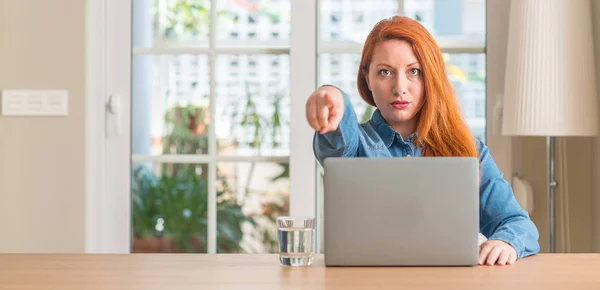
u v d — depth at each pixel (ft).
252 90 10.17
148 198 10.23
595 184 9.59
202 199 10.23
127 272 4.05
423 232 4.16
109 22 10.09
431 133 5.52
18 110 9.91
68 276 3.92
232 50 10.16
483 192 5.42
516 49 8.65
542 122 8.44
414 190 4.15
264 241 10.20
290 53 10.01
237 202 10.21
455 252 4.18
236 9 10.17
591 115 8.50
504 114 8.80
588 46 8.57
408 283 3.72
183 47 10.19
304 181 10.00
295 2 9.96
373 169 4.15
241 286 3.64
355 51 9.99
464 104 9.96
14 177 9.95
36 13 9.92
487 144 9.87
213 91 10.17
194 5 10.19
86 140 9.92
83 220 9.92
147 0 10.18
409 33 5.33
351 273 4.01
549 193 9.11
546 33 8.50
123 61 10.09
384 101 5.40
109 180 10.10
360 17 10.01
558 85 8.45
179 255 4.72
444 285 3.67
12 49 9.93
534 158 9.82
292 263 4.25
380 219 4.16
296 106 10.00
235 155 10.19
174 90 10.23
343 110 4.13
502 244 4.53
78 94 9.91
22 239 9.95
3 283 3.72
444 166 4.15
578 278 3.87
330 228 4.18
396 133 5.70
